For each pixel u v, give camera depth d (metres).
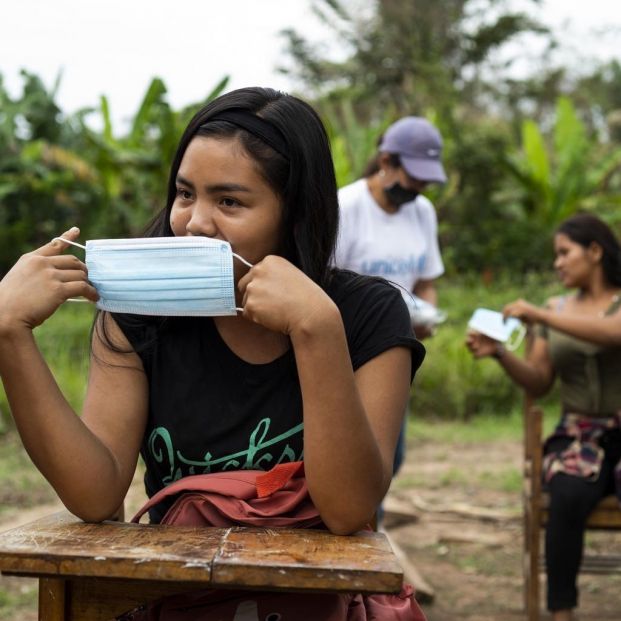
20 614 3.82
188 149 1.71
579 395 3.85
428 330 4.13
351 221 4.15
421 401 9.52
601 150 18.52
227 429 1.77
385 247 4.20
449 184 15.67
